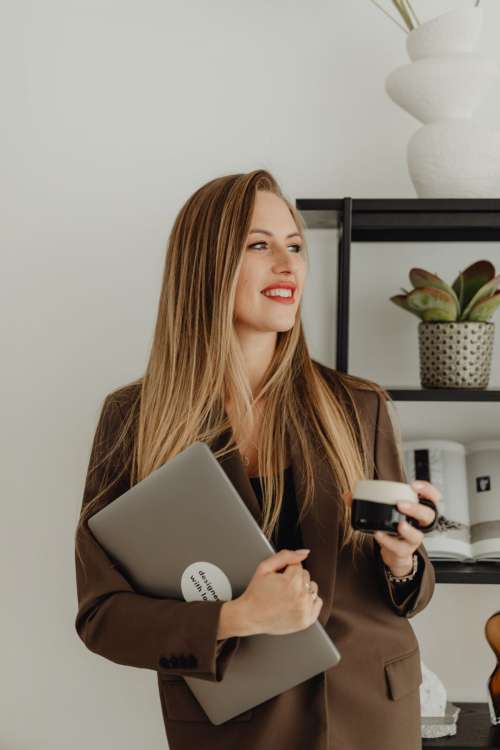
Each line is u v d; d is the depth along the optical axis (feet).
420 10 5.90
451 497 5.40
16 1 6.02
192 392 4.38
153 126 6.00
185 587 3.82
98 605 3.99
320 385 4.53
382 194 5.93
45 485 6.10
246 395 4.37
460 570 5.07
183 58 5.99
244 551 3.68
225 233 4.36
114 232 6.03
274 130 5.96
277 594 3.52
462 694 5.97
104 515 3.97
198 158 5.99
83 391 6.08
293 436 4.31
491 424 5.98
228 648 3.72
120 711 6.08
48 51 6.02
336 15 5.94
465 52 5.02
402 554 3.85
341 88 5.94
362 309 6.02
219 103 5.98
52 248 6.05
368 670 4.07
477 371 5.08
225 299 4.33
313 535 4.06
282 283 4.32
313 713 3.94
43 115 6.03
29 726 6.11
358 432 4.45
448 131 4.97
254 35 5.96
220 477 3.70
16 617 6.12
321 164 5.96
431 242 5.98
